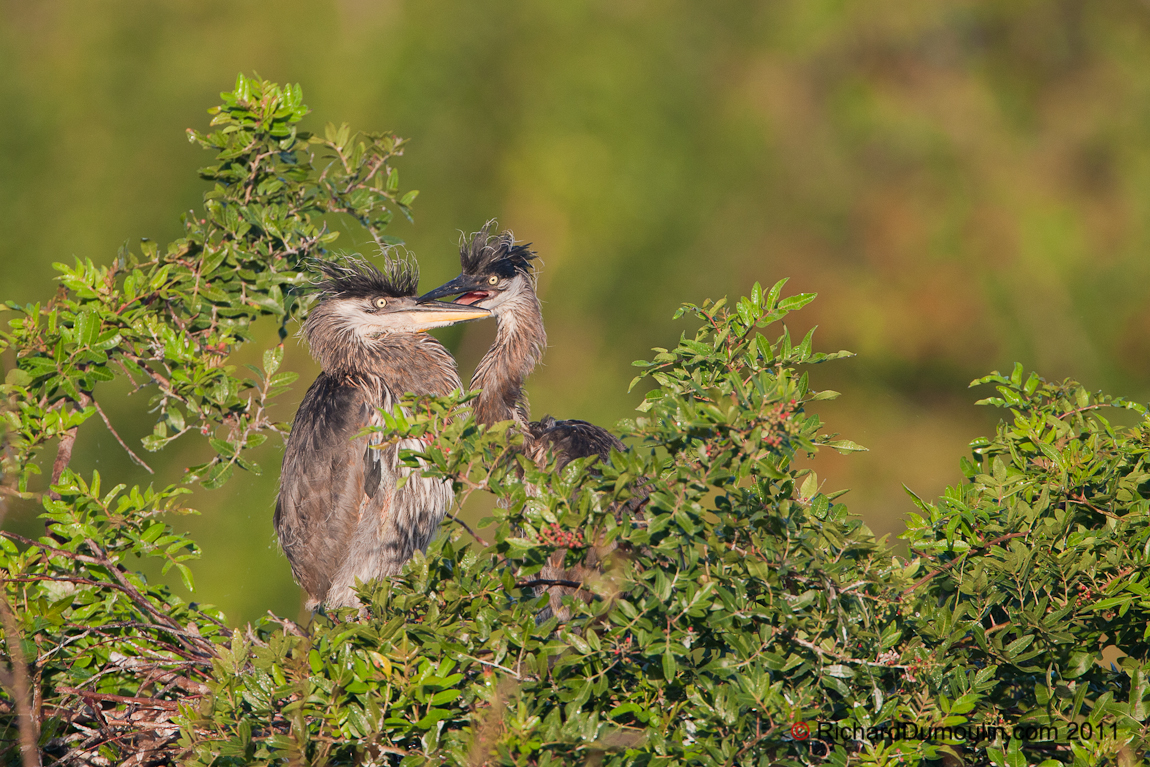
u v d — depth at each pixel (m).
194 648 12.26
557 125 47.66
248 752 9.67
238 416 13.99
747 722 9.49
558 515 9.49
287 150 15.91
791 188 47.44
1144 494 11.41
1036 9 48.53
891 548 10.08
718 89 48.88
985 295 45.50
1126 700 10.49
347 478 15.69
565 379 44.47
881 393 44.91
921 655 9.71
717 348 11.15
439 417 10.05
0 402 12.19
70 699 11.83
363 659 9.80
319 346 17.05
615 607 9.46
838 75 48.88
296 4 48.78
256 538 35.00
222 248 14.98
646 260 46.31
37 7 47.81
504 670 9.54
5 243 44.31
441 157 47.22
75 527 11.91
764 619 9.94
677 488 9.50
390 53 48.25
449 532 10.28
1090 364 44.78
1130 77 48.22
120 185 46.00
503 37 48.62
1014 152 47.41
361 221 16.81
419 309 17.23
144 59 47.81
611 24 48.97
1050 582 10.25
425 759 9.46
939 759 10.08
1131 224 46.31
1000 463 11.03
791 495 9.92
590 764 9.31
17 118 45.91
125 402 37.44
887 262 46.31
